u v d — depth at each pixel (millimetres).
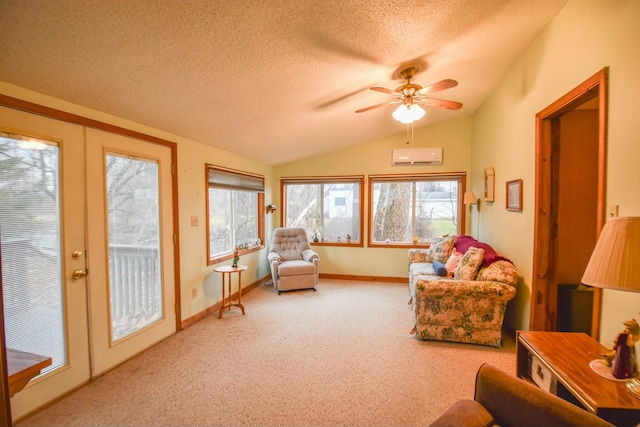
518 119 2852
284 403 1962
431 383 2178
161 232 2920
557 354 1539
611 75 1614
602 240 1229
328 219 5520
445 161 4914
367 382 2191
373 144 5172
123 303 2516
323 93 2803
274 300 4156
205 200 3613
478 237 4340
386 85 2908
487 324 2742
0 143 1732
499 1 1897
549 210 2424
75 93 2006
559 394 1471
